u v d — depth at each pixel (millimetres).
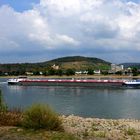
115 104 68500
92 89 130375
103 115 49719
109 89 131500
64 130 16859
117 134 16906
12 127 16578
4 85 161500
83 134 16141
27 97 87688
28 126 16453
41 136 14844
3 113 18641
